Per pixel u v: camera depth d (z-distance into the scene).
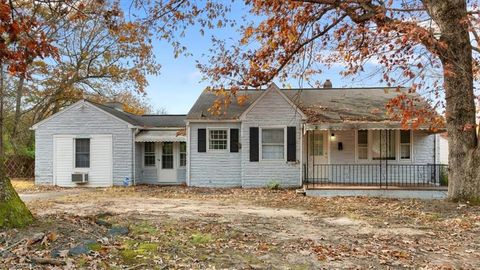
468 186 11.17
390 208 11.04
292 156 17.58
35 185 19.31
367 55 13.43
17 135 26.41
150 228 7.29
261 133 17.80
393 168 17.17
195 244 6.23
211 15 13.70
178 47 13.77
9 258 4.89
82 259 5.01
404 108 13.25
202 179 18.39
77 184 19.25
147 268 4.93
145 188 18.02
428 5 11.53
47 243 5.48
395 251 6.14
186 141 18.88
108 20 9.72
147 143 20.52
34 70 25.14
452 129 11.52
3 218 5.97
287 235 7.26
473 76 12.37
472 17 11.16
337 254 5.92
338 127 15.66
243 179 17.84
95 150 19.52
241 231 7.53
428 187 15.12
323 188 15.02
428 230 7.87
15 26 6.12
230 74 14.97
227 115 18.16
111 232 6.55
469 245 6.64
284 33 13.63
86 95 28.42
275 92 17.73
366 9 11.89
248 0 13.16
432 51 10.55
